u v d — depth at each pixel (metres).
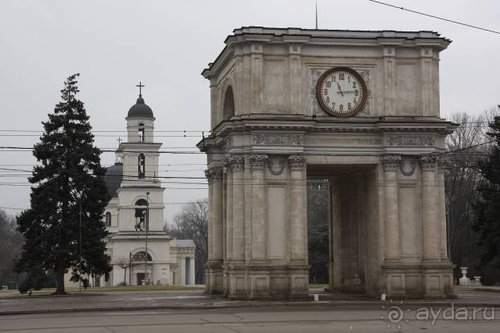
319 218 98.62
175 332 27.59
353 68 50.75
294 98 49.41
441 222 50.59
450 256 84.06
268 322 31.86
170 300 49.78
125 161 114.62
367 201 52.84
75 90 66.81
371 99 50.81
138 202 114.81
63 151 65.12
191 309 42.44
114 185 131.25
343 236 56.53
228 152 50.16
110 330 28.62
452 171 86.19
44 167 64.81
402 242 50.09
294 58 49.72
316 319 33.44
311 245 95.12
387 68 50.72
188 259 132.88
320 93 50.22
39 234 64.44
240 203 49.06
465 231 85.50
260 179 48.50
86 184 65.12
